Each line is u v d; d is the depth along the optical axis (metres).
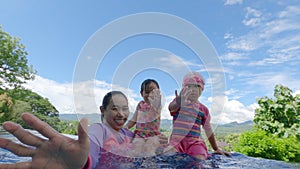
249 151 5.07
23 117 0.90
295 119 6.88
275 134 6.44
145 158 2.06
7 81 16.28
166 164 2.12
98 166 1.60
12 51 16.78
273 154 5.03
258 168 2.46
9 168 0.86
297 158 5.05
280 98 7.22
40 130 0.91
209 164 2.43
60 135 0.92
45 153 0.89
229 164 2.52
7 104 10.53
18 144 0.88
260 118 7.16
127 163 1.81
